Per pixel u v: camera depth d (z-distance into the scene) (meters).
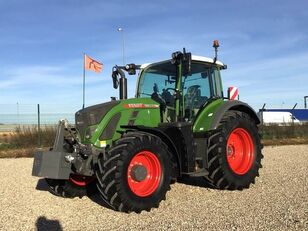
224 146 7.31
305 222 5.22
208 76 8.04
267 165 10.55
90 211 6.38
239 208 6.14
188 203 6.61
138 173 6.24
